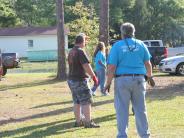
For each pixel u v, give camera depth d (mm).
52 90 25719
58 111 17875
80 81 13875
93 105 18969
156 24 97438
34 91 25484
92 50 33875
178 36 101375
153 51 42906
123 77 10602
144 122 10742
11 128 14602
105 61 22016
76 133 13305
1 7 95875
